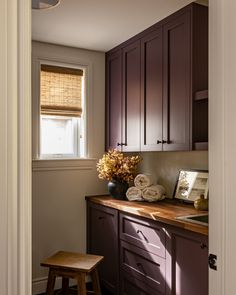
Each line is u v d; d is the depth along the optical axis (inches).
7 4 28.1
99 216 114.2
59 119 122.0
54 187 117.0
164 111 91.4
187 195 100.0
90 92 123.8
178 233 75.7
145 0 80.0
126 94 111.0
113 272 105.3
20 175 28.8
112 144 120.6
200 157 98.1
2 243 27.7
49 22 94.2
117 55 116.8
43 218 115.1
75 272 86.6
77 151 125.0
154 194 103.5
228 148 45.4
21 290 28.6
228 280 45.4
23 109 29.0
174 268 77.3
